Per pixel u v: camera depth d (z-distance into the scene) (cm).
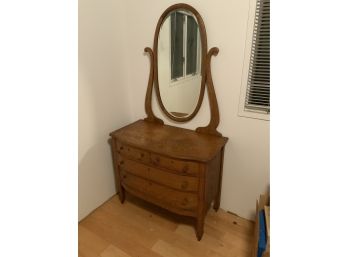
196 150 153
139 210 201
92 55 168
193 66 165
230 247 165
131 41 189
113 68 186
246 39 144
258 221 135
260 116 156
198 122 180
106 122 192
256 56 146
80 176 182
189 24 157
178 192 160
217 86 163
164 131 183
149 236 175
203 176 148
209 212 194
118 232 179
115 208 203
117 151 183
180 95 177
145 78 194
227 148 176
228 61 154
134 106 210
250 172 173
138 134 178
